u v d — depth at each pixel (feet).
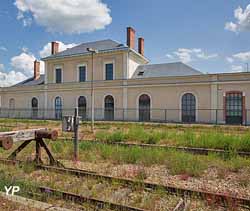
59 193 19.57
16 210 15.33
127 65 127.34
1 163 29.22
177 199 19.34
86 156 34.40
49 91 146.82
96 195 20.16
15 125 90.84
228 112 100.68
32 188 20.42
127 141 49.75
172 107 111.45
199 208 18.07
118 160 32.53
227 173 27.09
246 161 30.42
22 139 27.84
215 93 102.78
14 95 162.20
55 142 43.47
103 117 128.16
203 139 44.04
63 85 141.59
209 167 29.35
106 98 128.16
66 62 143.95
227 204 18.25
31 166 27.53
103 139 50.65
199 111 105.91
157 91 115.03
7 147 24.31
